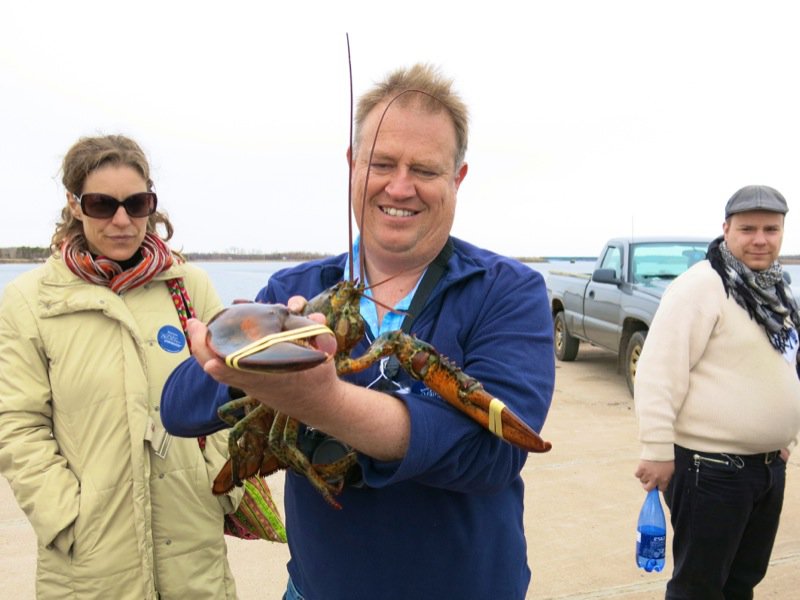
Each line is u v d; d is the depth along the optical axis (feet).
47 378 9.39
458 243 7.65
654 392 11.89
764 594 14.08
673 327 11.89
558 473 20.81
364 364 5.82
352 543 6.82
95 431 9.16
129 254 9.82
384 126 6.77
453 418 5.74
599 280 33.19
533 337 6.64
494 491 6.47
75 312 9.33
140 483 9.11
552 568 15.01
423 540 6.68
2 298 9.69
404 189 6.67
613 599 13.83
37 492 8.89
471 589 6.82
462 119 7.03
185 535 9.52
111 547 9.00
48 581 9.15
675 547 12.30
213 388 6.59
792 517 17.67
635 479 20.33
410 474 5.52
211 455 9.85
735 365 11.66
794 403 11.59
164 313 9.93
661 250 33.17
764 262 12.00
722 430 11.55
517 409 6.18
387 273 7.32
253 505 10.20
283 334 4.50
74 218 10.00
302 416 5.02
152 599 9.19
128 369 9.29
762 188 11.95
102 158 9.45
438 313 6.97
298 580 7.69
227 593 10.00
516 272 7.04
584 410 28.78
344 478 6.24
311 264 8.11
